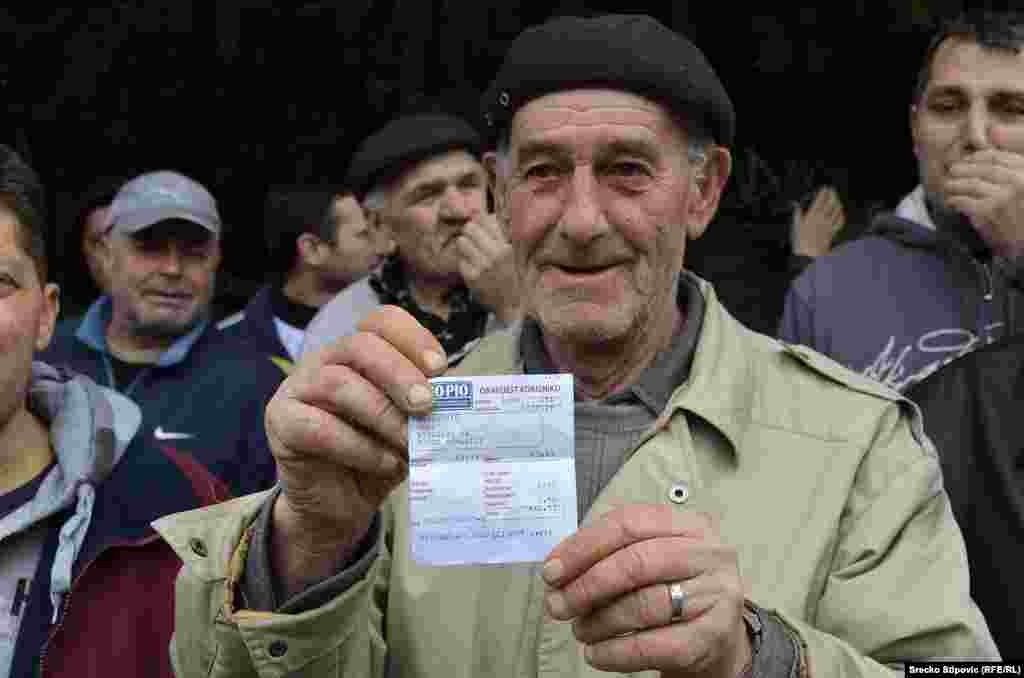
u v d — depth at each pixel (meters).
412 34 5.84
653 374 1.63
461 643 1.49
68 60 5.91
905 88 5.81
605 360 1.64
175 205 3.46
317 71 6.07
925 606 1.40
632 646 1.19
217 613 1.37
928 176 2.64
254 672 1.38
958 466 2.03
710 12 5.83
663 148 1.56
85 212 4.79
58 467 1.97
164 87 6.03
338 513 1.33
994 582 1.95
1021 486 1.98
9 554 1.91
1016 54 2.52
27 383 1.97
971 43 2.57
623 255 1.56
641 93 1.54
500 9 5.87
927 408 2.10
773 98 5.93
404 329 1.30
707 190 1.73
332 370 1.29
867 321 2.60
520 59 1.57
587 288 1.57
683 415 1.56
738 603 1.21
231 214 6.41
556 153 1.55
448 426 1.29
